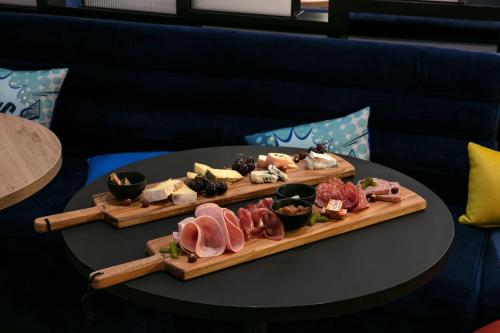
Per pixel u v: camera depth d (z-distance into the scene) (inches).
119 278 61.3
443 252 68.2
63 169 119.1
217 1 125.1
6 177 79.9
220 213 66.4
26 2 136.0
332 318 92.7
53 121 122.1
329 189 76.0
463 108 106.1
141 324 98.0
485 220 99.4
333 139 104.3
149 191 73.9
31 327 105.3
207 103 117.3
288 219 67.9
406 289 63.1
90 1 133.1
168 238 67.4
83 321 101.7
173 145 121.1
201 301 58.9
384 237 71.0
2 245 102.0
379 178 85.8
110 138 123.9
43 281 102.0
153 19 129.5
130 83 119.8
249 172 84.0
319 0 150.1
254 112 115.7
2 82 118.1
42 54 123.5
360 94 110.2
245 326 76.8
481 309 89.2
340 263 65.6
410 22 126.1
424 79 107.0
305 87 112.4
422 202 77.3
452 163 107.7
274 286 61.5
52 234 99.9
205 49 115.7
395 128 109.9
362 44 109.7
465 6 111.1
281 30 124.4
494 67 104.2
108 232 70.6
